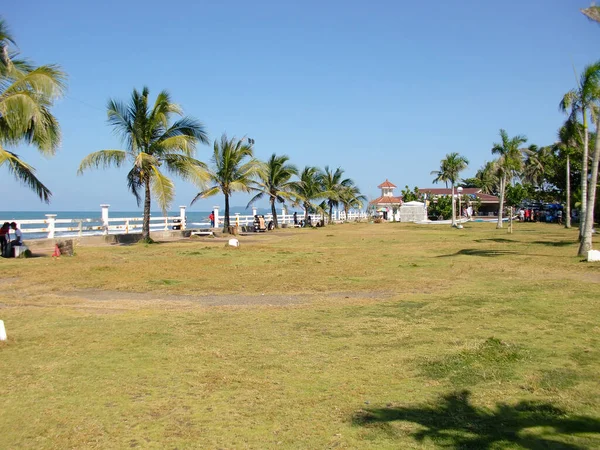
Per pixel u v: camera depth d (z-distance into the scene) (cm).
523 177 6341
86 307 984
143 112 2472
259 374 582
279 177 4641
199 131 2630
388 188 8875
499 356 629
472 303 984
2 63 1766
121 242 2798
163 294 1134
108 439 424
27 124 1706
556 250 2127
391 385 545
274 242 2859
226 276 1405
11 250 1903
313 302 1029
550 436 423
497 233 3597
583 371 576
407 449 404
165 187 2431
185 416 469
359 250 2267
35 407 488
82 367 604
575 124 2528
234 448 408
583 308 916
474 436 425
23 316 890
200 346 693
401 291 1157
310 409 484
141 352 665
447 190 8981
